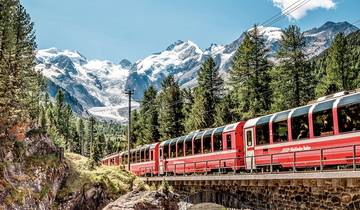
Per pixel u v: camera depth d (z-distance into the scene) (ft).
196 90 263.29
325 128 76.02
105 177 132.46
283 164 86.69
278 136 89.25
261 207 91.04
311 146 79.00
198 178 114.21
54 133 219.00
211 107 232.73
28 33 178.70
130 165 184.44
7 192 96.89
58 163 124.88
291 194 82.28
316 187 75.72
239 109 207.21
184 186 127.24
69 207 117.29
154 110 303.68
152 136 299.17
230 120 211.00
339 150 72.13
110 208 95.66
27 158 115.55
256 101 199.62
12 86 147.33
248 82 206.49
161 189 104.42
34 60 185.78
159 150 152.97
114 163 220.43
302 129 82.02
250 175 90.22
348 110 71.10
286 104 194.90
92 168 140.15
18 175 105.70
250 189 95.40
